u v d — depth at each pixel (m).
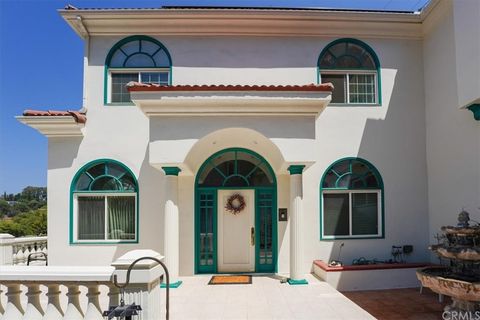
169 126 7.79
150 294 3.63
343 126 9.58
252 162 9.55
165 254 7.95
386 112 9.69
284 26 9.58
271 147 8.50
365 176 9.55
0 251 9.02
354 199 9.54
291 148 7.77
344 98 9.77
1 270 3.63
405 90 9.79
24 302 5.20
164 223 8.31
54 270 3.62
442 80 8.95
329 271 8.18
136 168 9.25
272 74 9.62
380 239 9.38
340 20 9.55
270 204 9.46
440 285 5.44
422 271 6.05
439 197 9.06
